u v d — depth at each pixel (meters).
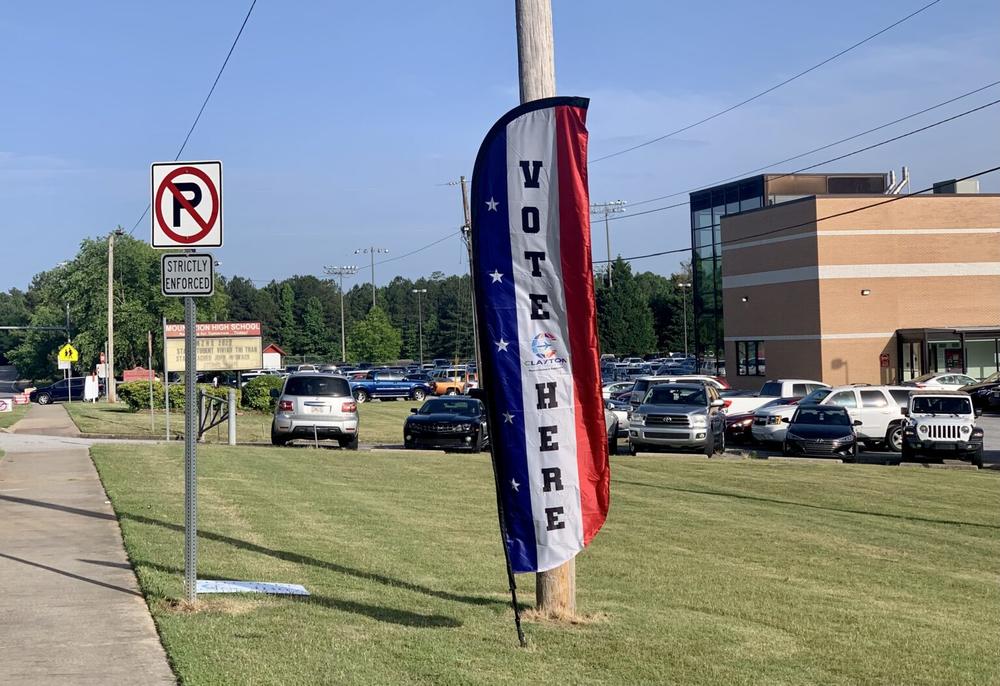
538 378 7.98
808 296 51.28
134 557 9.86
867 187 60.88
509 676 6.63
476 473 20.56
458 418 27.09
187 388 8.01
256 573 9.52
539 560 7.88
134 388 44.59
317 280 176.25
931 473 23.36
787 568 12.15
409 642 7.30
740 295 56.53
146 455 20.73
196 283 8.05
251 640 7.01
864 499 19.09
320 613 8.00
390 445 30.55
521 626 8.17
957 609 10.38
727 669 7.28
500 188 8.03
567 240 8.06
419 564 10.71
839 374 50.62
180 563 9.66
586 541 7.99
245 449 23.41
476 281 8.03
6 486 15.92
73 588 8.63
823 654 8.01
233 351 43.88
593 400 8.08
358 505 15.08
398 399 62.00
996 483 21.62
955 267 51.59
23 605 8.01
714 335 62.47
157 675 6.17
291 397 25.47
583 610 9.04
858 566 12.54
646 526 15.08
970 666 7.89
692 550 13.09
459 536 12.82
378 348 122.12
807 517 16.59
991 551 14.04
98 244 83.56
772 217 53.69
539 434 7.97
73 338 91.94
